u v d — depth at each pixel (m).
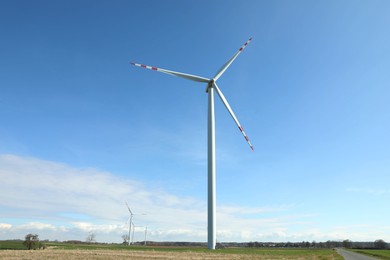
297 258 45.25
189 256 42.69
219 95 65.00
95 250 52.88
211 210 58.44
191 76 64.50
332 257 57.50
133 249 59.66
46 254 40.84
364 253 90.56
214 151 61.47
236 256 44.59
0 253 42.25
